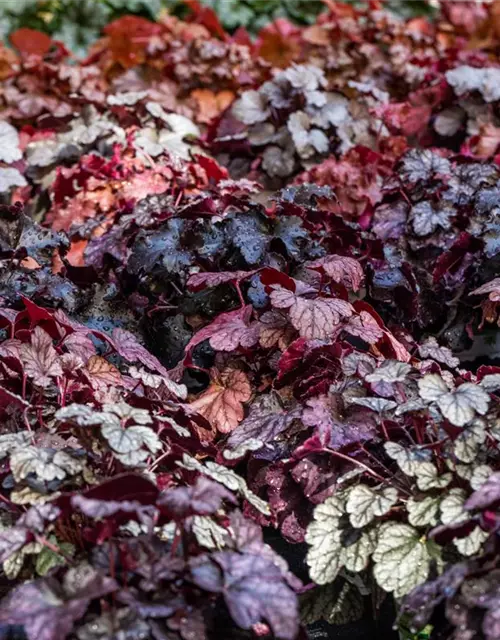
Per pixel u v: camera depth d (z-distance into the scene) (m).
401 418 1.72
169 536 1.61
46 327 1.77
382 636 1.70
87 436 1.62
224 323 1.83
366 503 1.64
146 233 1.94
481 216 2.01
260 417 1.77
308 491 1.70
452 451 1.65
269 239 1.89
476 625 1.54
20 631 1.57
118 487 1.53
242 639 1.60
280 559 1.59
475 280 1.99
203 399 1.82
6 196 2.27
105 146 2.27
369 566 1.68
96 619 1.52
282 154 2.30
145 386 1.77
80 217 2.13
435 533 1.57
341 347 1.76
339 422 1.71
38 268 1.90
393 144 2.35
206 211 1.93
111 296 1.93
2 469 1.65
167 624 1.53
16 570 1.58
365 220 2.18
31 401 1.73
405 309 1.96
